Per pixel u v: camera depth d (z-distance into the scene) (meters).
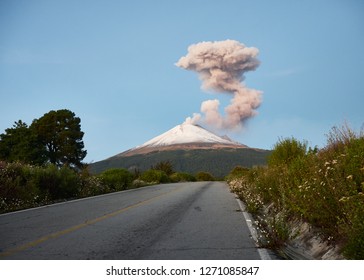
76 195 19.72
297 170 10.34
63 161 49.97
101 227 8.92
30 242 7.22
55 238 7.60
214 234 7.98
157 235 7.89
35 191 16.22
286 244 7.02
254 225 9.08
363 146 7.21
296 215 8.70
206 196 18.31
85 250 6.55
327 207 6.38
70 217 10.80
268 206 12.53
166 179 46.59
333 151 8.81
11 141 43.53
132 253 6.33
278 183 11.16
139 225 9.22
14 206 14.05
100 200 16.55
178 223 9.53
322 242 6.55
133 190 24.25
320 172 7.39
